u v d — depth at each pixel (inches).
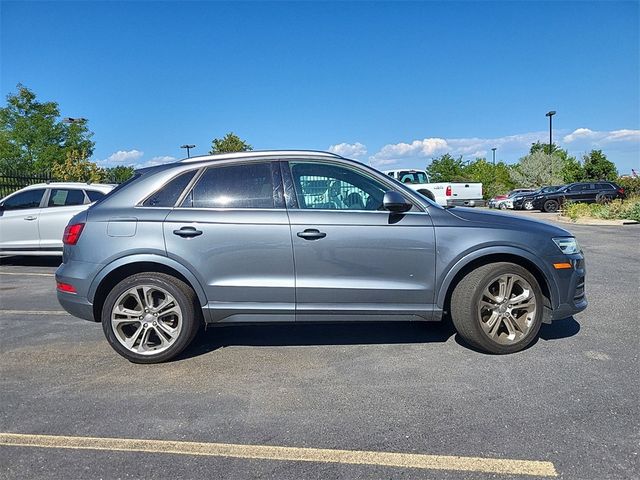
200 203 160.2
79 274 158.4
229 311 158.7
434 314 161.6
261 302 158.4
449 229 159.5
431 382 143.1
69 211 366.3
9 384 146.1
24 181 587.5
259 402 132.3
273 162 164.1
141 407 130.3
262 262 157.0
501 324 163.9
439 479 97.2
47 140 1424.7
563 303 164.9
